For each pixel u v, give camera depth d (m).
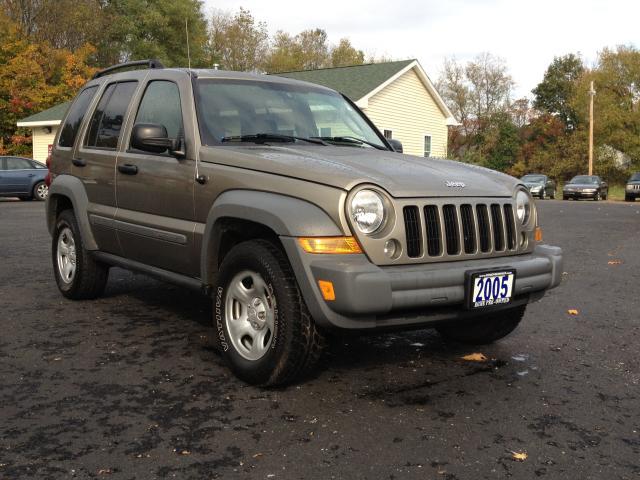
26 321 5.18
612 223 16.34
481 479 2.70
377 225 3.42
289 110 4.84
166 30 46.50
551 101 69.38
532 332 5.13
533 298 4.05
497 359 4.40
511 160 64.06
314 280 3.34
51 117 31.30
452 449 2.97
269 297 3.62
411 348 4.63
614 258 9.47
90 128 5.57
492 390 3.77
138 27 47.06
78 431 3.12
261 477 2.68
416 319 3.49
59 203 6.04
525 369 4.19
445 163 4.41
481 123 65.31
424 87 30.58
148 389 3.70
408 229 3.52
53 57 38.09
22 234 11.50
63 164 5.86
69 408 3.41
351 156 4.06
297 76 29.59
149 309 5.62
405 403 3.54
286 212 3.47
